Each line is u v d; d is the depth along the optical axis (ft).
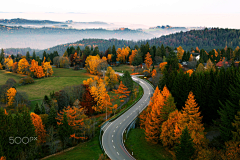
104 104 248.73
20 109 258.16
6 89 288.30
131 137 174.40
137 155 143.23
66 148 165.27
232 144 95.25
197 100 171.22
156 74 331.16
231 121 111.55
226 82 160.35
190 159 104.99
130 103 266.16
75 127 176.55
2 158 121.90
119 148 156.15
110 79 340.39
